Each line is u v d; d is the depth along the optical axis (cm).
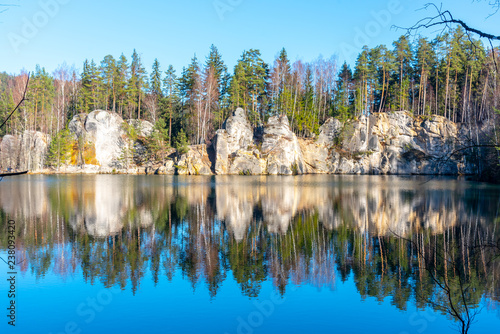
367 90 9406
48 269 1600
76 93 9856
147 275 1536
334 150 9131
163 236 2183
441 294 1333
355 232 2281
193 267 1641
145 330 1083
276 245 1991
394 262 1684
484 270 1521
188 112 9625
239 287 1411
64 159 8450
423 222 2555
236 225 2508
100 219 2692
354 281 1466
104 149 8888
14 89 8031
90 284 1435
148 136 9112
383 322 1135
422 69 8375
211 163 8538
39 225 2469
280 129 8675
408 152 8725
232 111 9269
